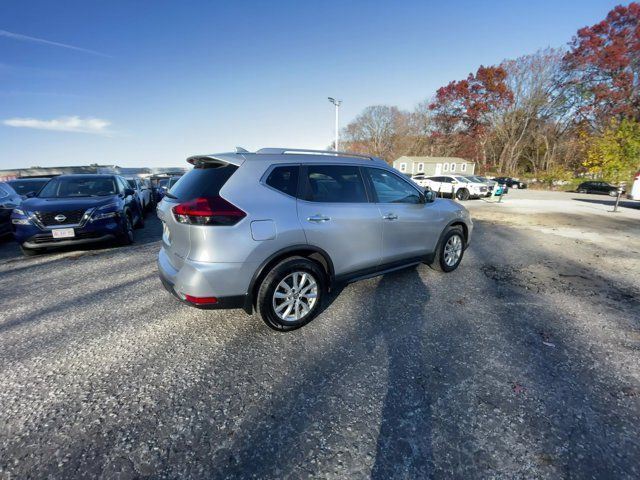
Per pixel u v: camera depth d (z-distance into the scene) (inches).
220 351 101.8
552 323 121.5
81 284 162.4
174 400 80.6
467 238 184.2
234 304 100.7
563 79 1546.5
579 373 91.5
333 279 121.6
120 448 66.7
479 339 109.0
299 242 107.8
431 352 101.1
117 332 113.9
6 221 278.1
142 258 212.1
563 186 1275.8
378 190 135.0
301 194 111.3
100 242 218.2
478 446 67.3
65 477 60.2
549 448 66.9
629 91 1360.7
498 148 1914.4
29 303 139.5
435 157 2015.3
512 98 1697.8
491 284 162.2
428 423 73.2
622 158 900.0
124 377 89.5
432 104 2043.6
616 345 106.7
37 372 91.5
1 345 106.0
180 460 64.2
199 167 113.0
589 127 1486.2
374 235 130.3
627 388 85.3
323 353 100.6
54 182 254.4
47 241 205.0
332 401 80.0
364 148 2524.6
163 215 110.0
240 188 99.7
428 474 61.2
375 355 99.4
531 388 84.9
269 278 103.5
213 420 74.3
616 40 1352.1
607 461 64.1
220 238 94.2
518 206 580.1
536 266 197.0
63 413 76.2
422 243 153.7
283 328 110.7
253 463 63.6
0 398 81.0
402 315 126.0
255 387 85.4
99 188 255.3
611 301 144.4
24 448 66.4
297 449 66.7
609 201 718.5
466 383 86.7
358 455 65.2
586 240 281.0
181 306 135.0
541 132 1664.6
